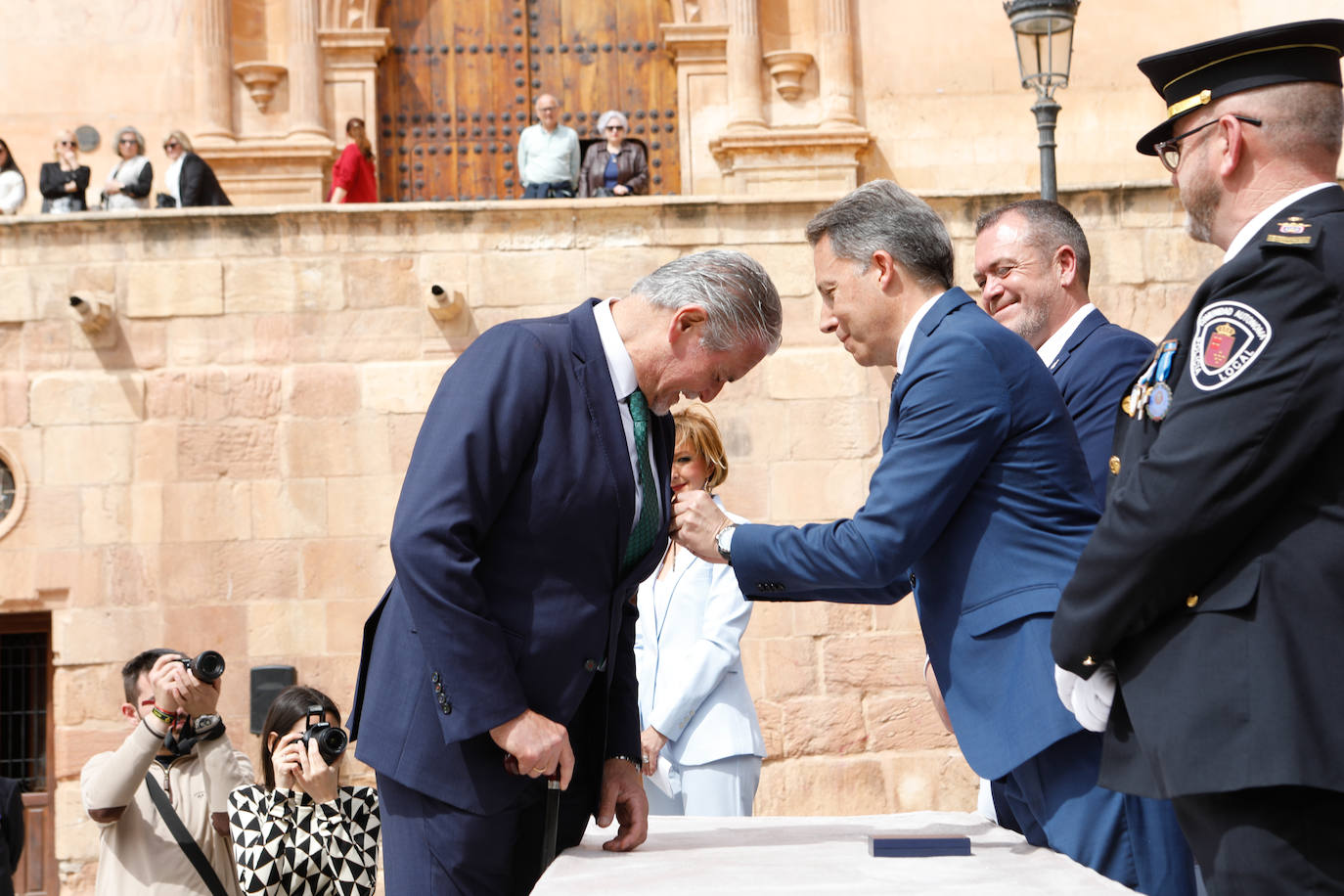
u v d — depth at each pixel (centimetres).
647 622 521
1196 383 217
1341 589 208
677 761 502
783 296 1095
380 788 301
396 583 309
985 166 1662
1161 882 266
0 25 1625
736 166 1611
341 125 1619
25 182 1608
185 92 1622
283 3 1631
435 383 1079
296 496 1071
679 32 1639
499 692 274
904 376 295
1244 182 235
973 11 1675
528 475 286
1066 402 395
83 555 1064
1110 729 239
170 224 1091
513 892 299
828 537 290
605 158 1470
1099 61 1680
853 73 1659
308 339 1086
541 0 1695
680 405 1069
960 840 276
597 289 1089
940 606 292
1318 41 234
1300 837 208
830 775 1041
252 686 1042
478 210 1094
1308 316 210
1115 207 1091
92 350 1084
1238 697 209
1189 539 212
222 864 522
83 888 1028
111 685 1052
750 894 233
